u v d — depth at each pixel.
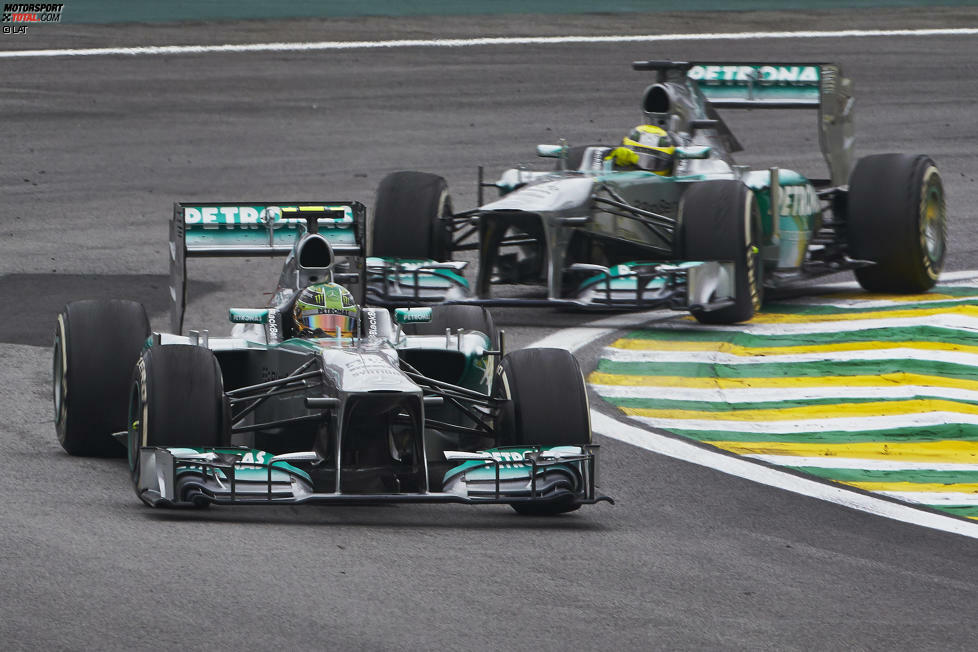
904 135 82.62
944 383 39.44
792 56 103.25
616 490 30.31
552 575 23.58
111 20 114.50
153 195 69.38
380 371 26.38
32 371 39.66
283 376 29.20
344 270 34.19
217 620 20.28
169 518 25.81
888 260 50.59
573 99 92.31
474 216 47.03
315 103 91.06
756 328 45.81
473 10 120.25
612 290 44.84
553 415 27.77
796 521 28.47
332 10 119.31
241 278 54.62
